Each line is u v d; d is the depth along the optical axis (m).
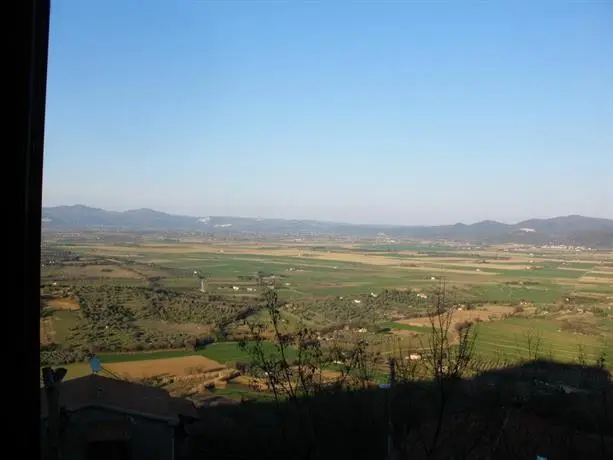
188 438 11.87
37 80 1.97
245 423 11.30
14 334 1.92
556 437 8.73
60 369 7.64
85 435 10.17
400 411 6.61
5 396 1.91
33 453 1.97
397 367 7.05
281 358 6.57
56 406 7.36
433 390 6.73
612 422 9.47
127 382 13.08
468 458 6.52
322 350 7.38
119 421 10.62
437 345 6.73
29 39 1.91
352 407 6.66
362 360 7.17
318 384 6.46
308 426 6.26
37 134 1.99
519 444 7.97
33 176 1.96
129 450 10.51
